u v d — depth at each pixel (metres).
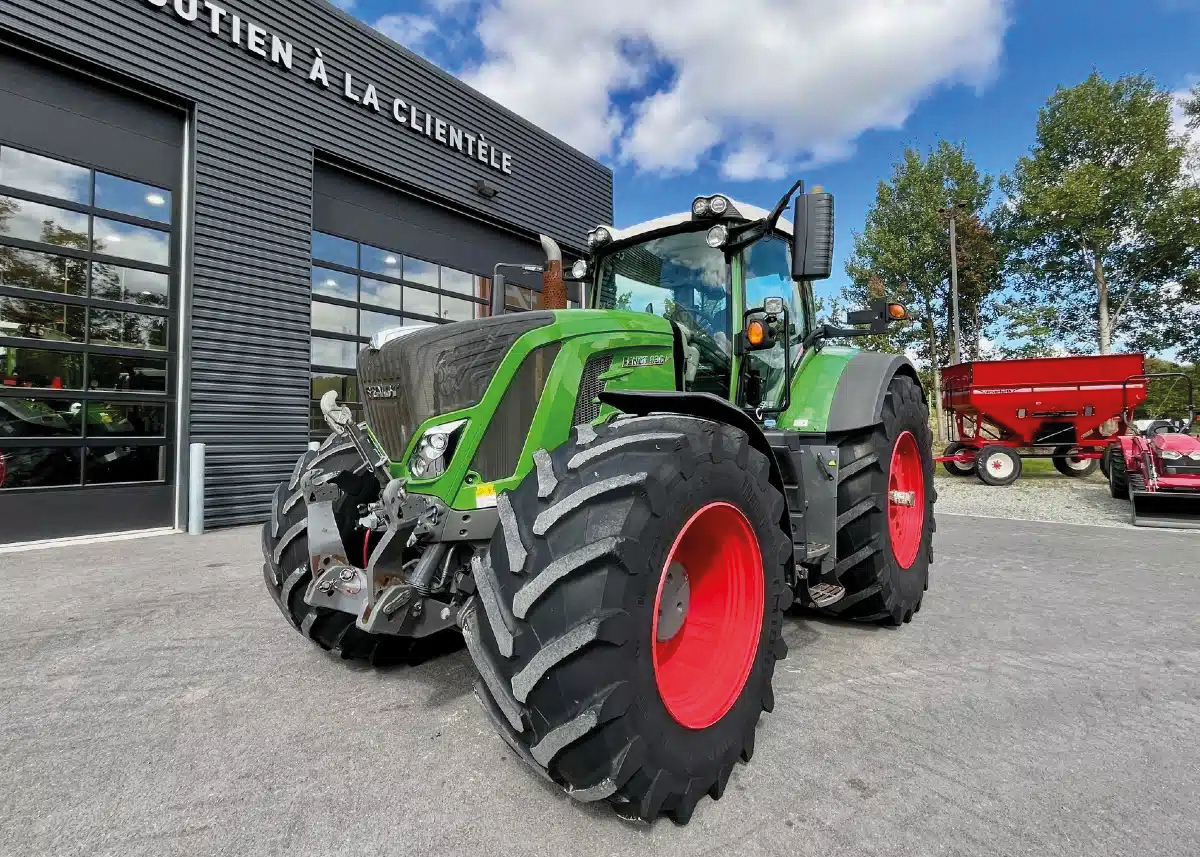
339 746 2.12
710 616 2.09
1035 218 23.80
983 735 2.19
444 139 8.79
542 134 10.45
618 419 1.99
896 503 3.42
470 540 1.96
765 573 2.06
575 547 1.61
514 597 1.59
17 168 5.47
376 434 2.26
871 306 4.05
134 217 6.12
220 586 4.16
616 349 2.27
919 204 25.02
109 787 1.87
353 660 2.85
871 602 3.22
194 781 1.90
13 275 5.47
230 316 6.60
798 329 3.54
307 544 2.54
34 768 1.97
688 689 1.91
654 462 1.73
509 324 2.08
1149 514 7.23
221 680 2.66
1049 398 9.99
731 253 3.00
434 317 8.97
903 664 2.84
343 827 1.68
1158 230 22.52
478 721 2.31
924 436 3.79
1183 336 24.69
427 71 8.57
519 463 2.01
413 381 2.02
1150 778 1.93
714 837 1.64
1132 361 9.44
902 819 1.72
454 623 2.04
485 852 1.58
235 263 6.64
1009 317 24.53
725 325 3.01
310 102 7.27
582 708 1.53
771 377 3.29
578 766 1.57
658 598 1.67
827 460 2.98
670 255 3.21
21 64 5.47
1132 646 3.06
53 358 5.68
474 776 1.94
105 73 5.82
